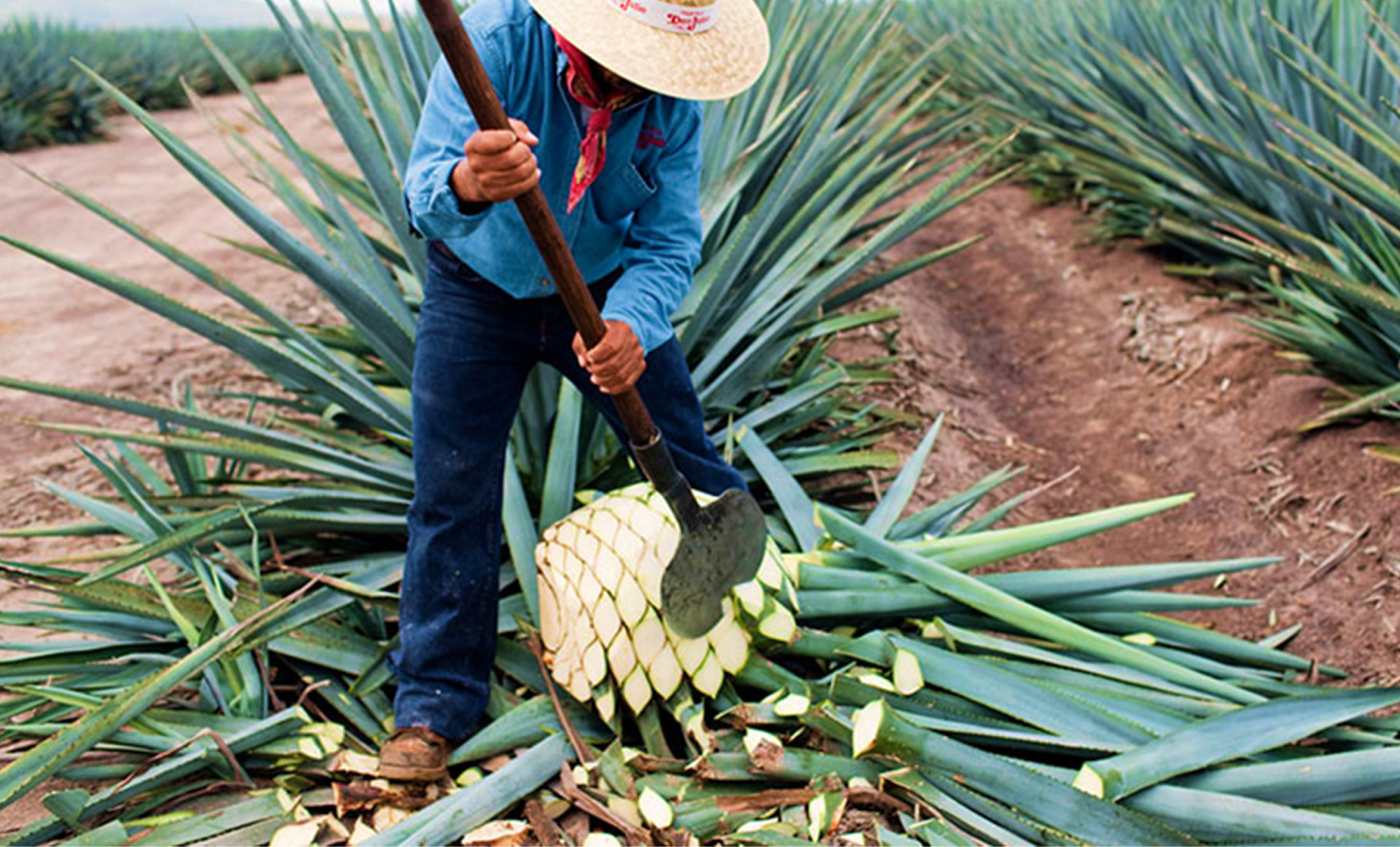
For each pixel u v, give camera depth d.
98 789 2.40
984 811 2.19
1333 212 3.97
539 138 2.06
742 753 2.30
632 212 2.25
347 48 3.50
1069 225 6.70
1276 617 3.34
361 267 3.20
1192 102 5.23
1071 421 4.74
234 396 3.63
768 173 4.12
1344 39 4.47
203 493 3.08
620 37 1.86
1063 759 2.38
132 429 4.38
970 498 3.22
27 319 5.54
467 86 1.71
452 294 2.24
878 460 3.38
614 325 2.03
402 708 2.36
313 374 2.93
